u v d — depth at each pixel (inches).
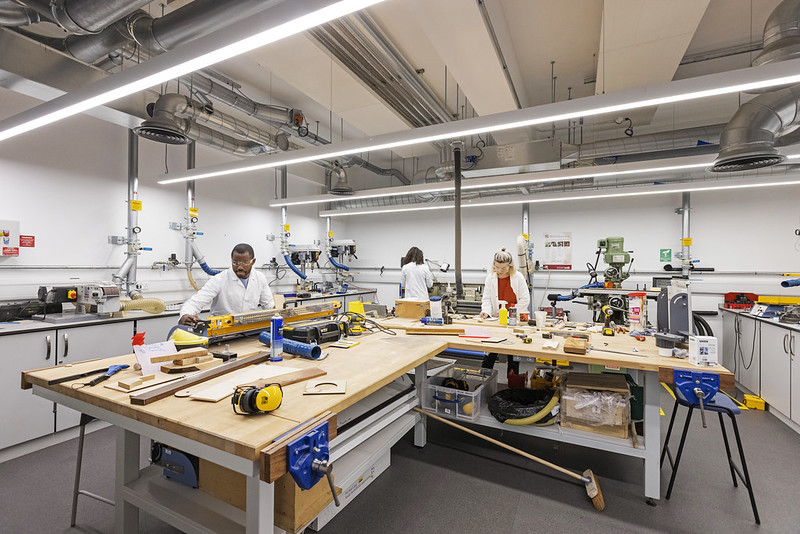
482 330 93.4
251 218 206.4
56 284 123.0
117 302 112.1
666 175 184.1
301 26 53.1
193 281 164.7
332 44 100.2
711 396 60.7
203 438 35.9
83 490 70.1
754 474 83.0
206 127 140.2
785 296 152.7
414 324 100.5
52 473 83.0
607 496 75.3
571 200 208.4
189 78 121.3
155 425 39.8
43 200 123.8
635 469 85.8
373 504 72.2
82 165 133.6
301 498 47.2
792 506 71.5
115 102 107.3
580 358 70.9
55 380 49.9
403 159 255.0
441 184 158.9
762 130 96.1
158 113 109.8
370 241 267.1
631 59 109.8
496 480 81.0
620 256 141.4
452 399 86.0
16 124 84.8
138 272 153.3
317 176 244.8
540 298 214.5
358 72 113.8
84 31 68.6
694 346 64.9
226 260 191.9
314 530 64.1
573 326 104.6
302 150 111.9
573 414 77.8
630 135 155.9
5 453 89.2
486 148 148.3
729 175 173.5
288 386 49.1
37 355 93.8
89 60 90.4
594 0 108.3
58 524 66.3
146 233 155.6
